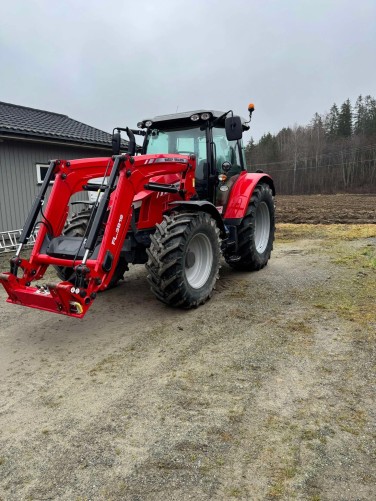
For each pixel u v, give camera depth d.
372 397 2.59
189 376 2.93
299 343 3.41
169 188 4.42
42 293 3.39
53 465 2.08
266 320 3.96
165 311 4.31
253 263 5.70
